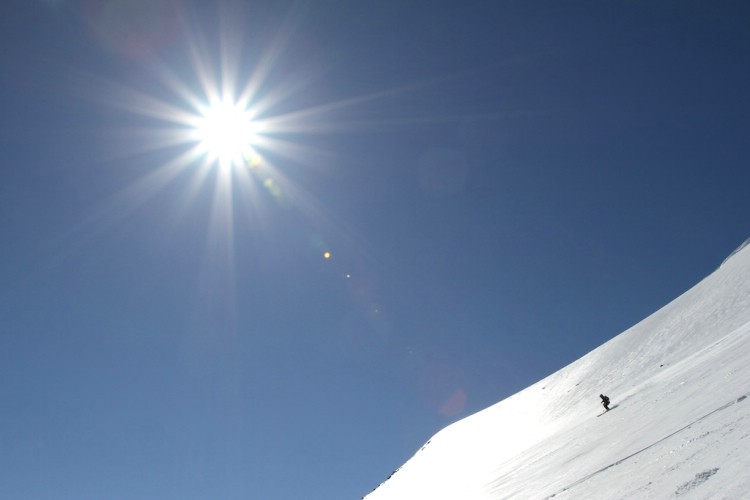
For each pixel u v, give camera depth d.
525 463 19.94
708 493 4.46
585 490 8.31
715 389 9.52
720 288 34.69
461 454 60.44
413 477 69.38
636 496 5.96
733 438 5.66
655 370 30.20
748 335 14.05
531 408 58.38
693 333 31.11
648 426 10.68
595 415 22.00
